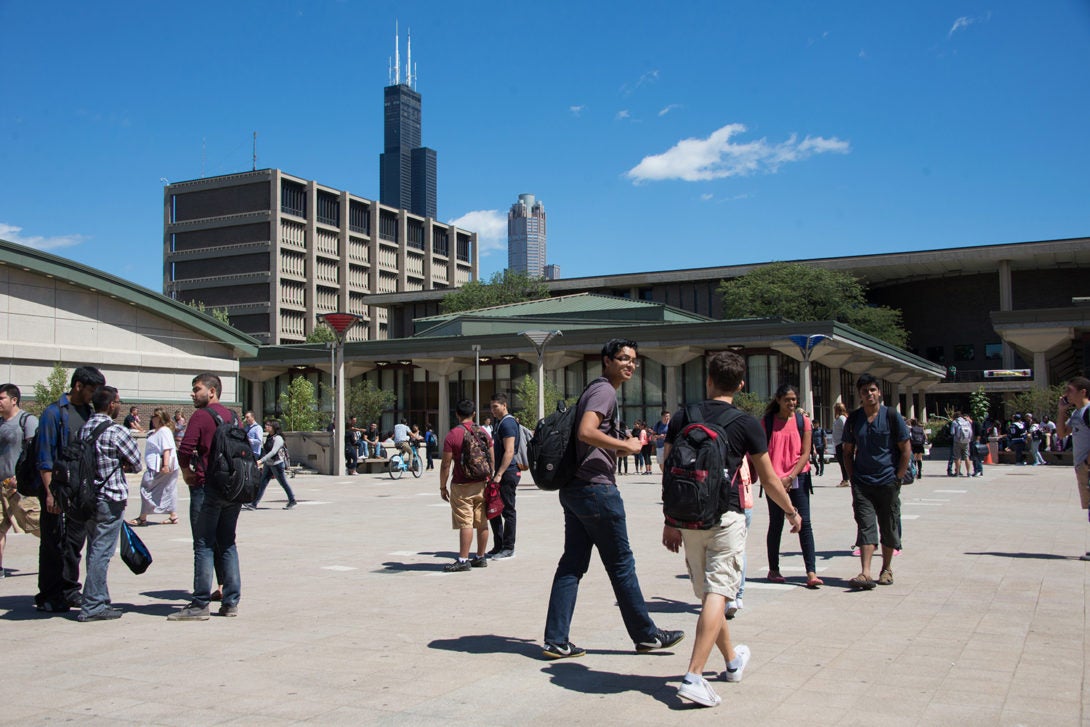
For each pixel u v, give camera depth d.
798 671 5.39
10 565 10.55
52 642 6.45
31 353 25.58
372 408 42.75
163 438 14.88
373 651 6.01
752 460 5.40
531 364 46.41
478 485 9.73
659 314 49.44
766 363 40.97
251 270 103.88
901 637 6.33
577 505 5.64
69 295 27.02
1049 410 37.44
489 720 4.48
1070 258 71.56
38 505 9.28
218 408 7.46
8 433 9.21
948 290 82.00
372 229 118.00
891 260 73.94
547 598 8.02
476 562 9.95
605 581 8.88
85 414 7.95
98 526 7.29
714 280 80.25
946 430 52.81
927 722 4.41
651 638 5.81
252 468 7.34
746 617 7.07
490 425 16.14
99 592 7.26
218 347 31.89
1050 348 42.56
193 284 105.75
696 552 5.09
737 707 4.66
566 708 4.67
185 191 107.62
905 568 9.52
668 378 42.22
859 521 8.46
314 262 107.50
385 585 8.78
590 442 5.47
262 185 104.38
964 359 80.88
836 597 7.95
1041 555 10.41
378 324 117.56
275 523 14.90
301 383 33.81
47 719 4.59
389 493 22.14
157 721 4.53
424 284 128.38
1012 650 5.93
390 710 4.66
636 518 15.21
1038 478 25.25
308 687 5.13
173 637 6.57
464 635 6.49
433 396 48.66
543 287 84.94
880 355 46.19
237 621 7.11
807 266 74.69
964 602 7.66
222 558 7.38
